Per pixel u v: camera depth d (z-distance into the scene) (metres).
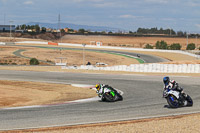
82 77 38.12
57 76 40.06
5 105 20.98
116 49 137.62
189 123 12.89
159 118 13.97
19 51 120.81
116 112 15.83
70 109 17.02
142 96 22.05
